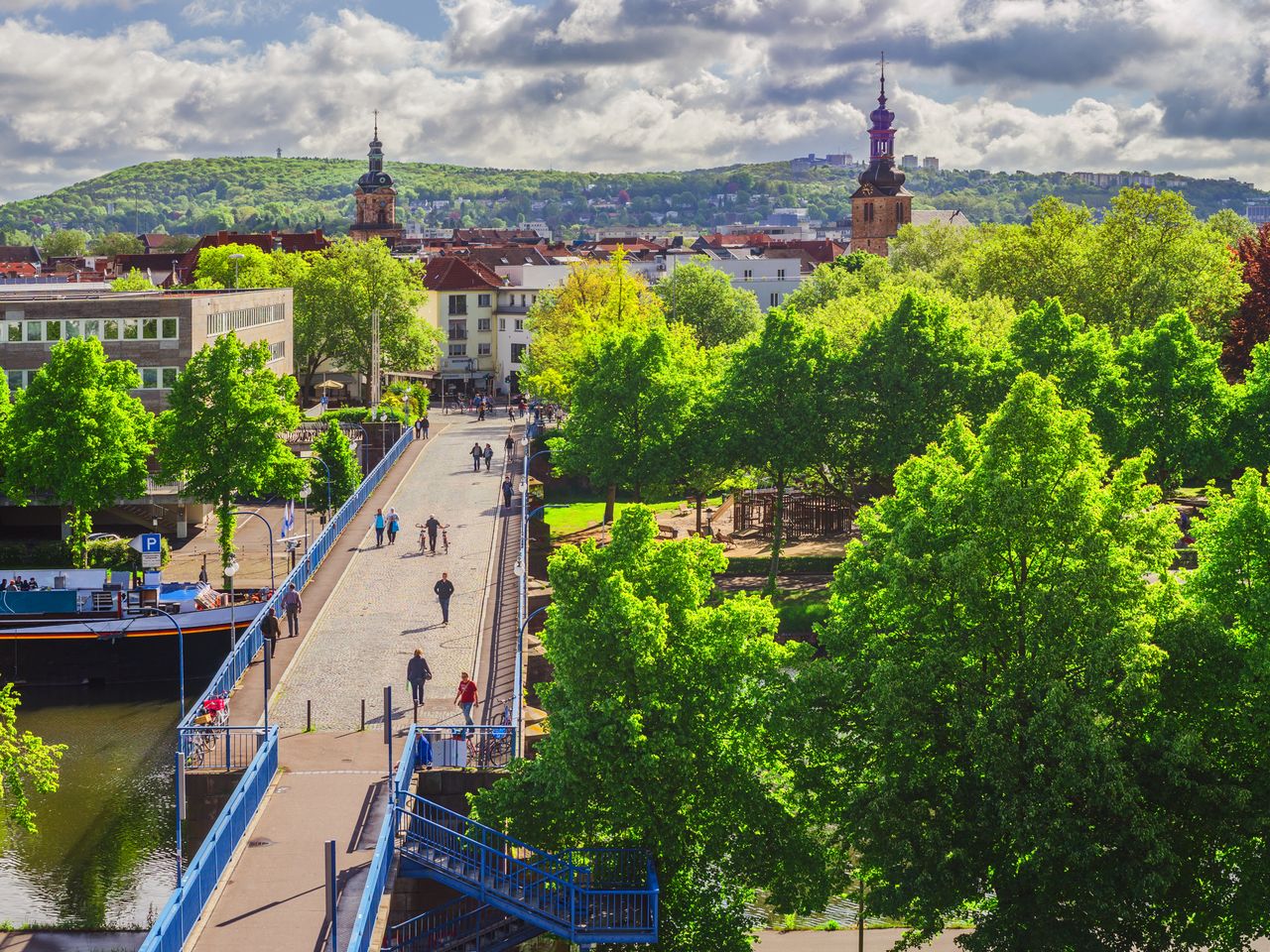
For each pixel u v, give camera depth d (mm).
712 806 51531
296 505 136625
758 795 51562
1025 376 52281
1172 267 162375
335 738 64312
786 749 54062
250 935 46438
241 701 69250
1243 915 48375
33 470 101188
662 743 50031
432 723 66375
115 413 102688
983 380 115188
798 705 52188
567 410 164500
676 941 51719
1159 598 51656
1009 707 48688
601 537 127750
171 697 89562
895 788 49750
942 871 48312
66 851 67000
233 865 51469
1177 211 166375
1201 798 48406
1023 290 170125
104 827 69500
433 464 141875
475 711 68250
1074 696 48812
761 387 114562
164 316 132875
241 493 106812
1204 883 49688
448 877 51594
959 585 50344
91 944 58781
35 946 58500
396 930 52656
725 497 148250
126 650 90750
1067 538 51062
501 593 90688
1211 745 50062
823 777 53719
